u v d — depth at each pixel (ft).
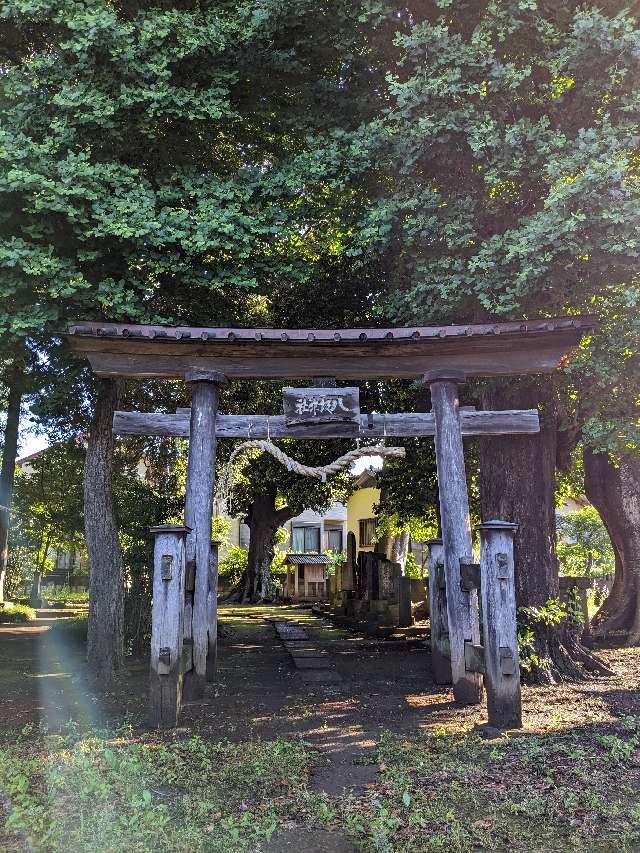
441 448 23.86
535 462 27.53
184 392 41.47
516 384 27.37
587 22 21.89
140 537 36.99
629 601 40.09
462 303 26.43
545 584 26.71
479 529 20.35
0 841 11.73
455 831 12.42
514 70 23.79
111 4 30.73
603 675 27.17
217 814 13.29
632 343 23.65
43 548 82.33
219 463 51.85
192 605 23.86
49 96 27.50
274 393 45.50
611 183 21.27
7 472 54.95
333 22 28.25
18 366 31.96
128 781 14.73
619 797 13.99
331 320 41.24
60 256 27.86
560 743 17.40
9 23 29.58
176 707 19.92
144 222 26.32
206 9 30.66
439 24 25.58
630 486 40.60
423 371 24.49
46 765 15.75
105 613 29.94
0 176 25.18
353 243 29.63
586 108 24.75
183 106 28.14
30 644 40.65
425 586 56.39
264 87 31.73
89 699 24.41
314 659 34.24
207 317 33.96
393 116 25.39
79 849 11.57
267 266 30.12
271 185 28.63
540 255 22.41
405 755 16.81
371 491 92.94
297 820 13.17
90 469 31.48
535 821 12.96
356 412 24.66
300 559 95.20
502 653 19.48
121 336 22.66
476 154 23.85
